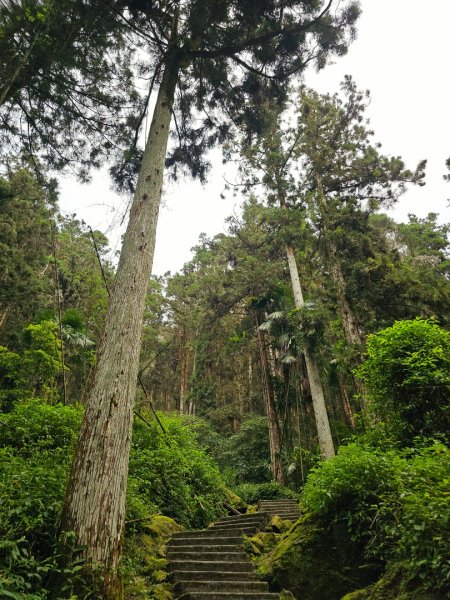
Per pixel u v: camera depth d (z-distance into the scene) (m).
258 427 19.47
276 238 17.48
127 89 8.18
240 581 5.02
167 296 31.20
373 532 4.35
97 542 3.51
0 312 17.70
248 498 14.42
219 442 19.80
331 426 17.16
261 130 10.30
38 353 12.11
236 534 6.87
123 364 4.66
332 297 14.22
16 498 4.00
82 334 13.93
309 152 16.72
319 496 4.93
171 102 7.61
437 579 3.27
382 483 4.46
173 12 7.83
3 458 5.11
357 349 11.44
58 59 6.86
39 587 3.12
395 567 3.83
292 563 4.88
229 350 22.12
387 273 12.95
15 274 15.84
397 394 6.34
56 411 7.36
